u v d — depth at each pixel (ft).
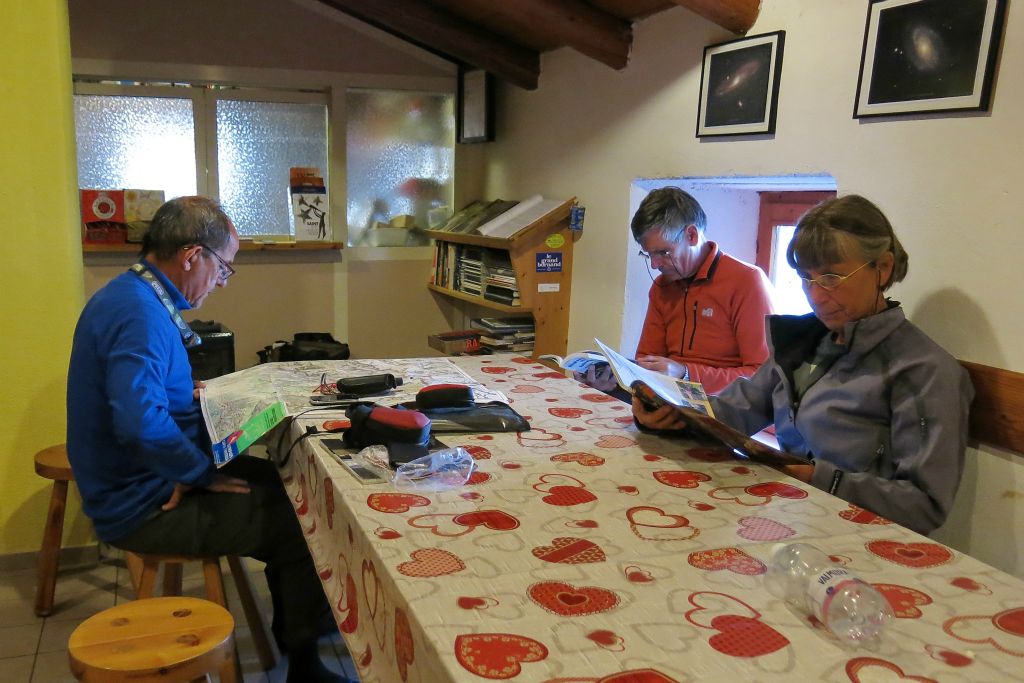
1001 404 5.10
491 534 3.56
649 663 2.55
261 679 6.85
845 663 2.58
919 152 5.69
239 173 14.24
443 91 14.88
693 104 8.36
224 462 4.95
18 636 7.39
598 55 9.51
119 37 12.98
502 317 13.41
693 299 7.97
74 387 5.80
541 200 11.96
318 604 6.19
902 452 4.66
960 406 4.60
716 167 8.00
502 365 7.54
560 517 3.79
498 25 11.23
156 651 4.46
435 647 2.61
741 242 9.29
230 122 14.03
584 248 10.95
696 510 3.93
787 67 6.95
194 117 13.78
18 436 8.54
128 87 13.29
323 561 4.34
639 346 8.66
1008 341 5.12
